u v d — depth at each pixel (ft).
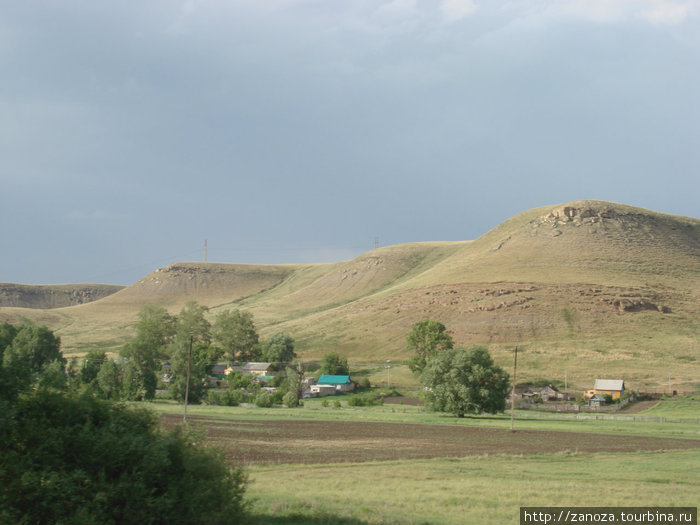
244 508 62.69
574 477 114.32
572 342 552.82
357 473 115.75
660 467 131.54
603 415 323.57
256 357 583.58
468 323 626.23
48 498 46.70
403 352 603.67
